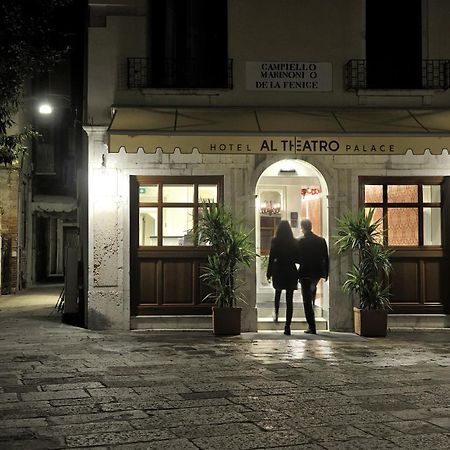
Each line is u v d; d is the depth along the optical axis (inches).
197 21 491.8
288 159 478.0
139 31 479.8
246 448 199.3
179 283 478.3
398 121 457.4
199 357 360.8
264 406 249.9
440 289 488.4
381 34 496.4
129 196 475.5
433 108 488.4
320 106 485.7
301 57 486.0
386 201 488.7
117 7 480.4
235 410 243.4
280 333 464.4
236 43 484.1
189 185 482.6
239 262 467.2
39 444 203.2
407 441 206.5
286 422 227.8
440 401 259.3
